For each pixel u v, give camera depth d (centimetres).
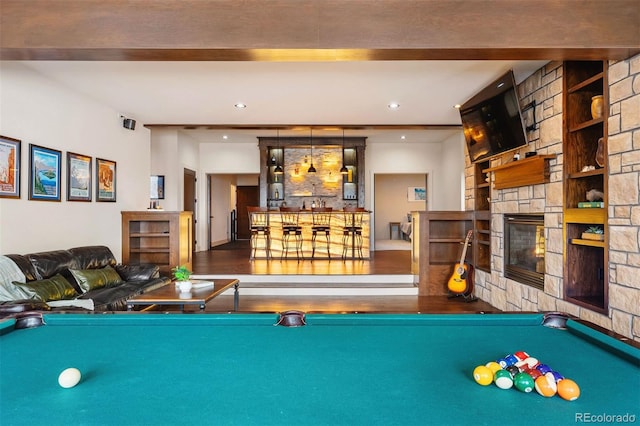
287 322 190
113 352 152
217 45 257
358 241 762
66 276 378
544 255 376
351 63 366
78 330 183
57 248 420
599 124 321
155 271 468
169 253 557
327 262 706
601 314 296
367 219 766
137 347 158
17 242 365
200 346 159
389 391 117
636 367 134
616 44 255
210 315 194
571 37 256
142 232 591
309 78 406
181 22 258
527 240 422
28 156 378
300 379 126
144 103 499
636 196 265
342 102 495
